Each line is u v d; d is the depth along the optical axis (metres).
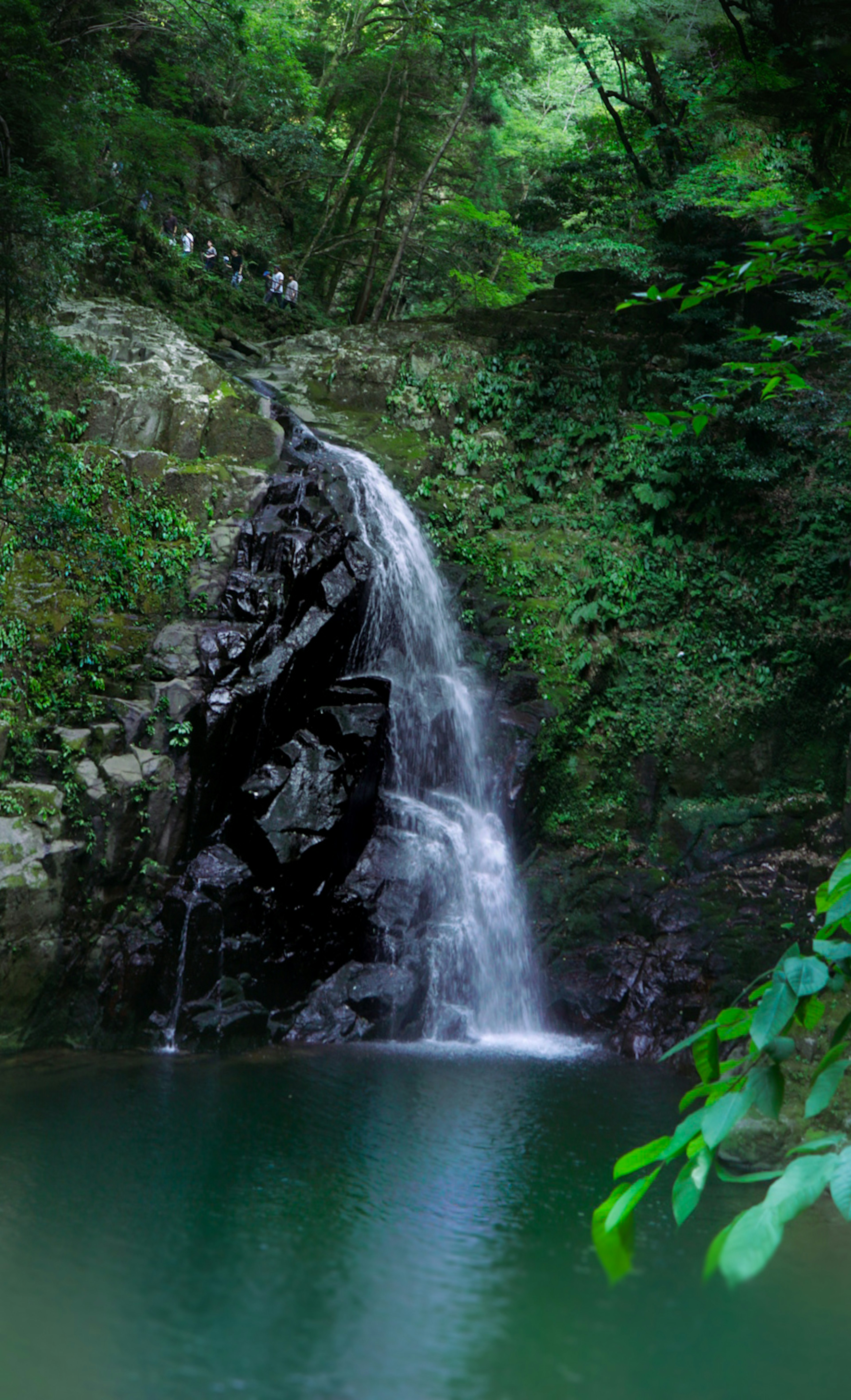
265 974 15.33
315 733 16.89
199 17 29.36
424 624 20.52
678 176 27.00
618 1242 1.94
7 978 12.99
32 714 14.86
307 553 17.58
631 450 23.84
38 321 15.99
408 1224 8.48
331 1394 5.54
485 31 37.62
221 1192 9.06
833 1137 1.82
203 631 16.36
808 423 21.52
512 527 23.22
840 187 18.02
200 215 38.19
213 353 27.61
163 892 14.96
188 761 15.39
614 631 22.34
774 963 16.98
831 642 21.97
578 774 20.89
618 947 18.19
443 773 19.22
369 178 46.94
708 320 25.00
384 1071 13.76
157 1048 14.25
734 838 20.66
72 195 22.95
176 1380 5.67
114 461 17.36
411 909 16.61
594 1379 5.73
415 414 24.06
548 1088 13.39
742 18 22.30
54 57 19.78
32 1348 6.05
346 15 44.50
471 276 41.94
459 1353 6.08
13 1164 9.48
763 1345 6.17
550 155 43.53
